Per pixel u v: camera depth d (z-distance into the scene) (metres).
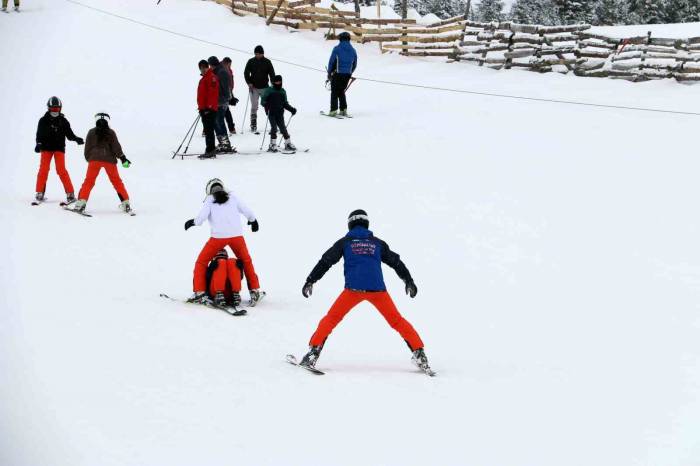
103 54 60.06
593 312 20.81
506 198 31.48
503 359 17.31
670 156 38.50
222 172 34.97
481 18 175.38
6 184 32.09
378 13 78.00
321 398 13.89
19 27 65.50
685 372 16.66
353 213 16.55
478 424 13.18
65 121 29.06
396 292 22.27
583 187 33.38
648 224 28.61
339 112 48.97
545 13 135.88
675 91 53.19
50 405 12.47
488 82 58.53
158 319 18.05
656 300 21.73
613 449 12.44
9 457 10.55
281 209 29.39
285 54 64.94
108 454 10.90
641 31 69.06
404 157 38.12
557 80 58.19
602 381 16.00
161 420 12.21
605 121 46.41
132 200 30.41
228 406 13.04
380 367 16.31
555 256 25.30
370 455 11.54
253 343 17.09
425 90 56.66
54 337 15.99
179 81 55.91
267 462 11.02
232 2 73.44
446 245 26.05
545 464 11.68
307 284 15.96
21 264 21.78
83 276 21.20
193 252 24.48
